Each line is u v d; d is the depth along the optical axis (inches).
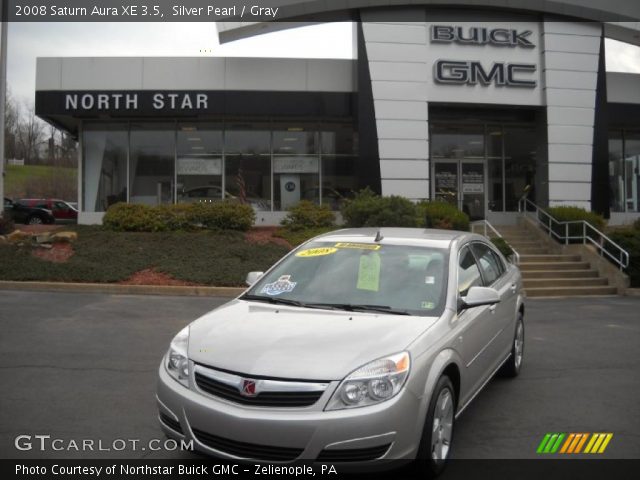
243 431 136.9
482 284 215.9
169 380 155.2
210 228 625.9
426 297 180.9
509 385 245.8
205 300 444.5
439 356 157.9
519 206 808.9
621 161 853.8
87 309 390.0
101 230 624.1
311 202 708.7
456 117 763.4
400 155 698.8
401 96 701.3
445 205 672.4
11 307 387.2
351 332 156.6
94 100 705.0
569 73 735.7
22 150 3004.4
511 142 842.8
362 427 135.2
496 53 727.1
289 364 141.8
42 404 209.5
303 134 788.6
